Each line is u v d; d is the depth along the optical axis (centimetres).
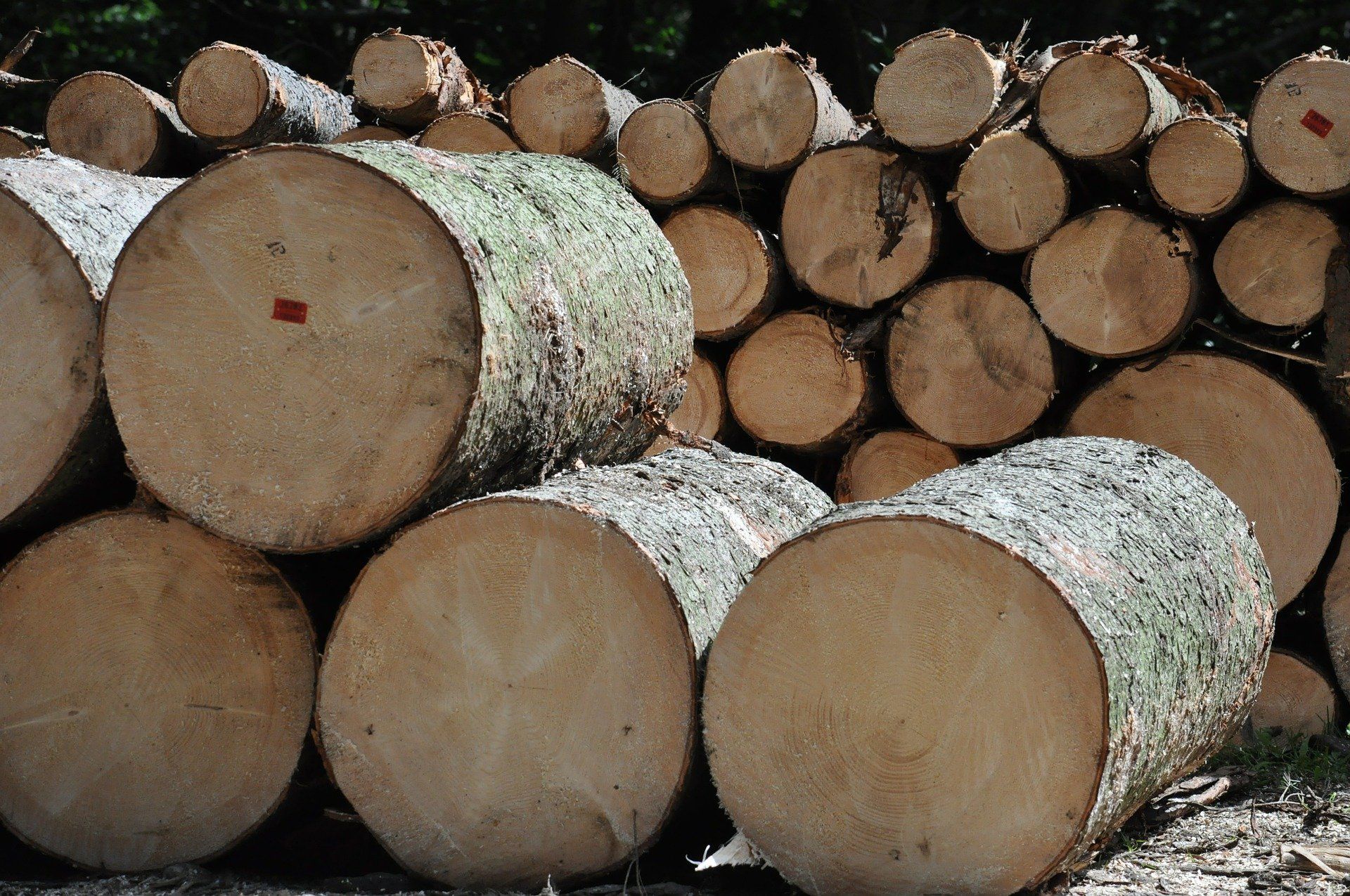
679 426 1555
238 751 878
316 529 810
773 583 770
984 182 1372
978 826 738
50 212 866
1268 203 1248
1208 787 1033
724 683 781
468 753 823
